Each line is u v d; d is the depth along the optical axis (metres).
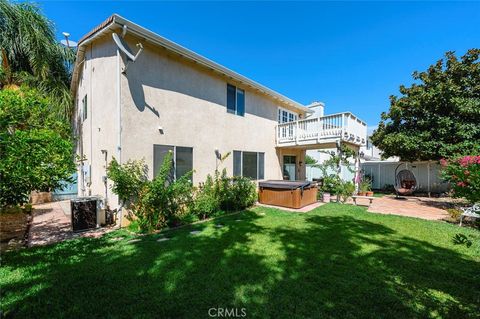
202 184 8.59
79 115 10.87
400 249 4.75
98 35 7.15
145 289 3.19
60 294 3.06
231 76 9.95
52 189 5.08
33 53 10.88
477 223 3.04
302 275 3.61
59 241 5.27
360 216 7.88
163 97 7.62
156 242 5.16
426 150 11.59
